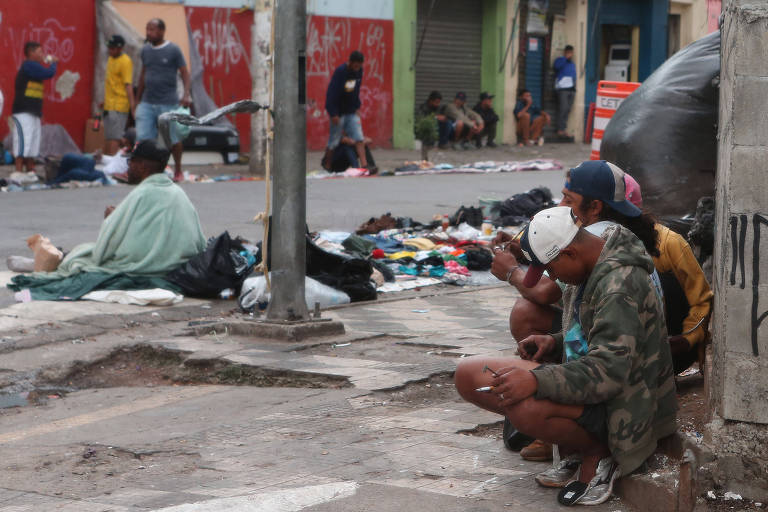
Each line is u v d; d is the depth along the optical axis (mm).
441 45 32250
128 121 23344
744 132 4246
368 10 29547
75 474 5191
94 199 16719
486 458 5293
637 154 8109
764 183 4250
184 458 5395
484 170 23969
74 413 6508
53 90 23375
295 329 7992
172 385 7266
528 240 4535
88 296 9578
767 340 4301
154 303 9438
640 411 4469
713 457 4379
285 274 8219
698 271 5812
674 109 8078
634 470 4551
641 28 37031
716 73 8070
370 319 8984
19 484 5043
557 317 5473
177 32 25156
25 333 8266
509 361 4645
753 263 4289
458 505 4590
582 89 35438
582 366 4348
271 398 6625
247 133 26969
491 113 31953
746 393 4344
